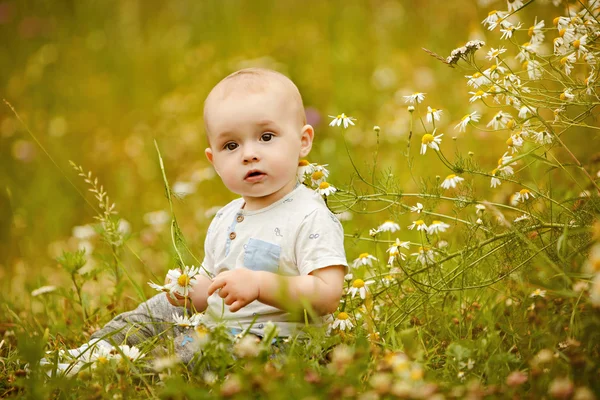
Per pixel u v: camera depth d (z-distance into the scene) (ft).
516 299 7.91
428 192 9.01
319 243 7.41
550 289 6.95
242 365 6.52
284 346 7.23
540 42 8.32
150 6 25.99
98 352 7.47
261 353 6.29
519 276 7.34
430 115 8.23
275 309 7.50
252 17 24.18
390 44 21.12
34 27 24.59
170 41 23.85
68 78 22.65
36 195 16.97
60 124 20.07
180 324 7.47
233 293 7.07
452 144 15.29
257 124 7.59
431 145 8.21
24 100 21.58
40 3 25.81
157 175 17.49
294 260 7.54
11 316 9.89
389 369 6.09
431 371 6.72
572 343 6.35
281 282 6.89
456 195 8.52
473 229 8.28
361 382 6.48
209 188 15.93
